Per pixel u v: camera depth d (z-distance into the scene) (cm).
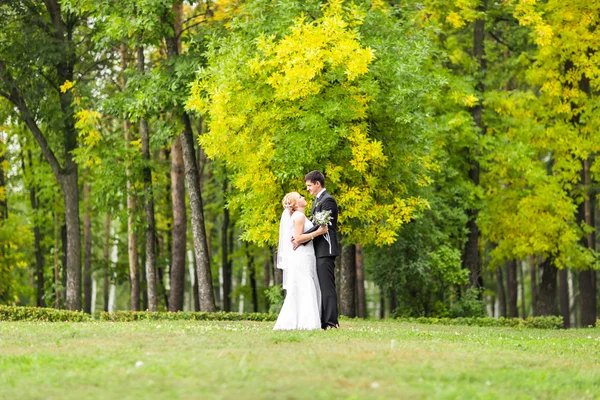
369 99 2170
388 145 2306
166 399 732
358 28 2331
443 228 3192
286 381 809
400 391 771
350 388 784
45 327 1436
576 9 3138
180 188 2983
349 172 2227
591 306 3425
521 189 3281
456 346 1203
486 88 3356
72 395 754
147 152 3036
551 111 3247
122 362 930
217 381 817
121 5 2598
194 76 2567
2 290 3919
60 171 3188
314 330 1348
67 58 3084
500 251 3359
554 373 968
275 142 2194
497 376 905
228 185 3512
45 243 4153
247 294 4459
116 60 3192
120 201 3086
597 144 3164
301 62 2084
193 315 2273
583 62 3152
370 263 3197
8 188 4059
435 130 2792
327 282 1434
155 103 2583
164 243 4441
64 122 3152
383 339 1263
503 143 3158
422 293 3212
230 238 4478
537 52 3262
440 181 3103
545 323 2638
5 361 957
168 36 2652
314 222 1425
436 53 2969
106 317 2177
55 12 3123
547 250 3294
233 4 2656
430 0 2884
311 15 2356
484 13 2900
